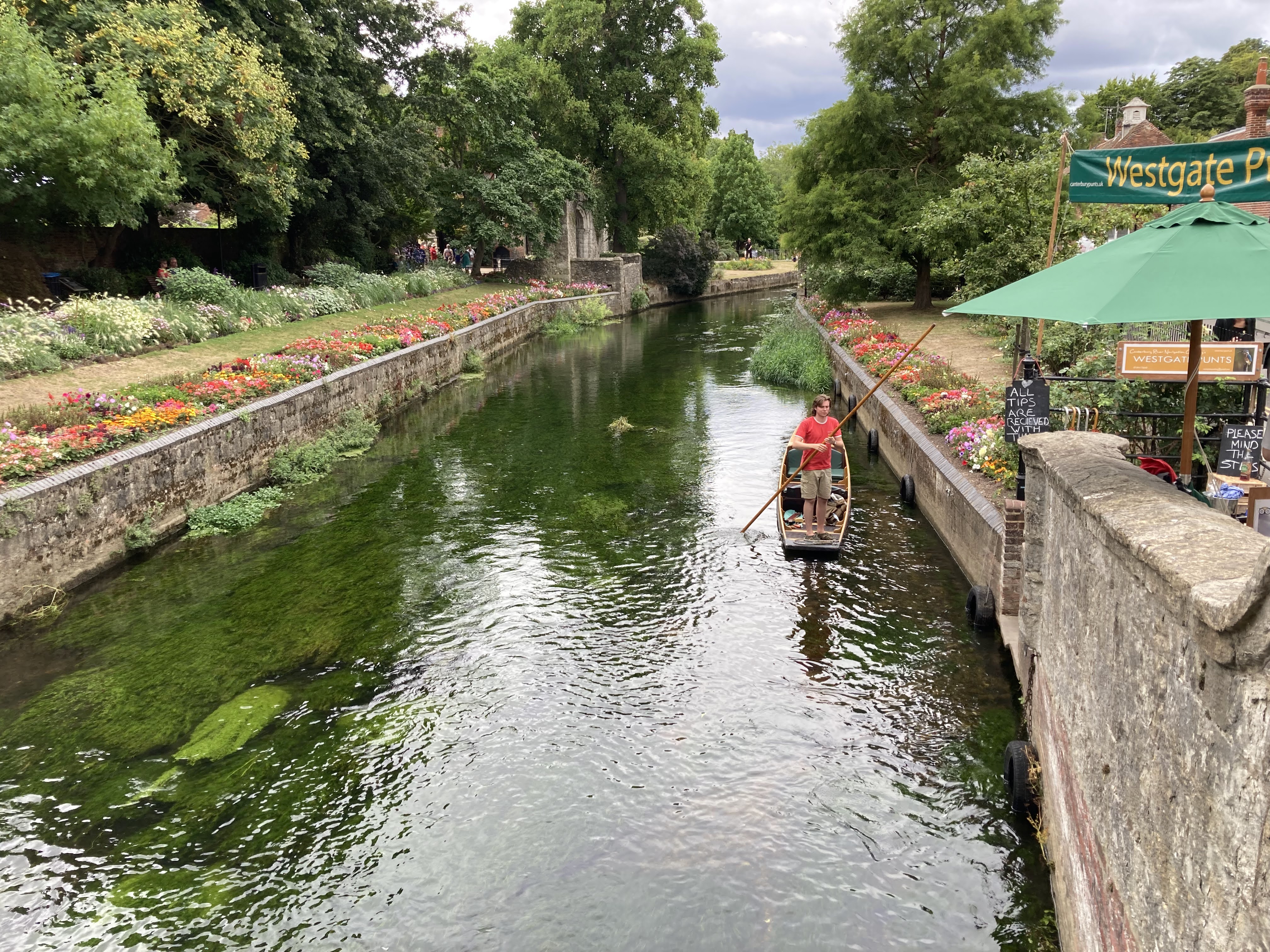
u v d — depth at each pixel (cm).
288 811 546
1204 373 546
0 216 1609
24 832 527
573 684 688
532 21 4088
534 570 920
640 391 1995
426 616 812
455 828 528
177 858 506
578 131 3969
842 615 791
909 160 2552
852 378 1692
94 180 1490
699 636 762
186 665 725
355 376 1579
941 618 776
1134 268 380
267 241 2509
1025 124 2381
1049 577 474
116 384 1213
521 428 1623
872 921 447
